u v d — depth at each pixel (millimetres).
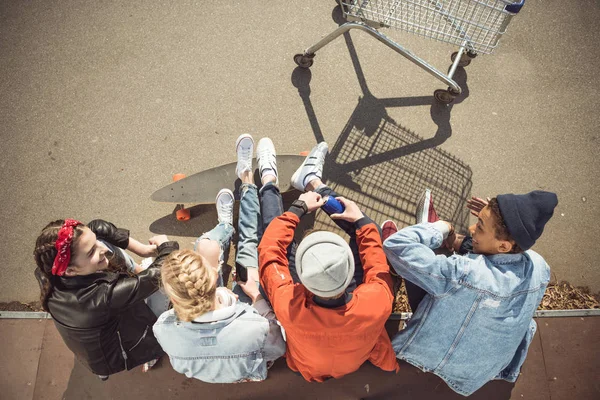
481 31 2912
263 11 3783
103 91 3596
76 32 3734
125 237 2627
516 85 3611
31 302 3102
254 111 3539
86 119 3527
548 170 3418
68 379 2711
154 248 2920
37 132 3494
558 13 3766
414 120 3529
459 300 2080
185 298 1866
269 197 2850
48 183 3379
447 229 2562
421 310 2252
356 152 3449
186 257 1925
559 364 2760
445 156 3453
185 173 3416
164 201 3211
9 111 3541
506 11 2613
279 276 2145
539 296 2117
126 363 2367
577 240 3266
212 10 3791
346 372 2197
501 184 3398
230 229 3031
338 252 1724
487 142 3480
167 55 3684
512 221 1893
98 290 2117
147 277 2221
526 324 2145
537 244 3258
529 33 3727
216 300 2082
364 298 1902
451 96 3455
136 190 3371
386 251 2211
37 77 3629
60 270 2002
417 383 2609
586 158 3441
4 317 2883
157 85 3609
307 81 3607
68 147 3459
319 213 3270
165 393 2627
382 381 2607
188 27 3752
